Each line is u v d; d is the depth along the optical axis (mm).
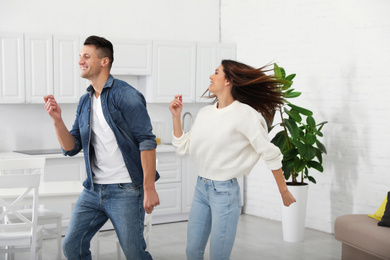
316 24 6281
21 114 6422
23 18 6320
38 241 4508
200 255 3479
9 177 3760
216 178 3346
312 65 6352
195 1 7438
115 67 6516
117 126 3164
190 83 7023
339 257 5199
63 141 3334
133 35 7008
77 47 6250
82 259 3312
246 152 3357
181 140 3555
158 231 6293
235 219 3336
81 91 6297
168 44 6840
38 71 6070
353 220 4742
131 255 3250
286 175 5812
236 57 7402
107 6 6820
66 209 6141
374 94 5684
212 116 3367
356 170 5883
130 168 3195
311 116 6023
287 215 5805
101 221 3342
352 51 5898
